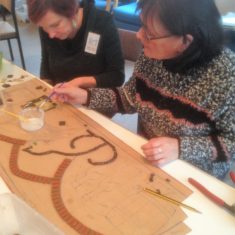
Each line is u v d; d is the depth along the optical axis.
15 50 3.61
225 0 2.63
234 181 0.81
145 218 0.71
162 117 1.06
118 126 1.05
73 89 1.19
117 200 0.76
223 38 0.92
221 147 0.94
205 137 0.98
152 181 0.82
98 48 1.48
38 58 3.45
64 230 0.69
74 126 1.05
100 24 1.45
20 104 1.17
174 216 0.72
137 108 1.16
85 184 0.81
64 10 1.23
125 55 1.84
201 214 0.73
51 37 1.35
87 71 1.55
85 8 1.43
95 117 1.10
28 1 1.21
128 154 0.92
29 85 1.31
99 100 1.20
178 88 1.00
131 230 0.69
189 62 0.93
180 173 0.85
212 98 0.94
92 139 0.98
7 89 1.28
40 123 1.04
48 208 0.74
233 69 0.92
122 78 1.54
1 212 0.69
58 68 1.58
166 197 0.77
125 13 3.41
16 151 0.93
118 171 0.85
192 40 0.87
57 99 1.20
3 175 0.84
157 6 0.78
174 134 1.04
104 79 1.46
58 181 0.82
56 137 0.99
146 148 0.90
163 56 0.93
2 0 2.94
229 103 0.93
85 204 0.75
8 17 4.43
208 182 0.83
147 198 0.77
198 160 0.94
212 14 0.86
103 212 0.73
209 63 0.94
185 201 0.76
